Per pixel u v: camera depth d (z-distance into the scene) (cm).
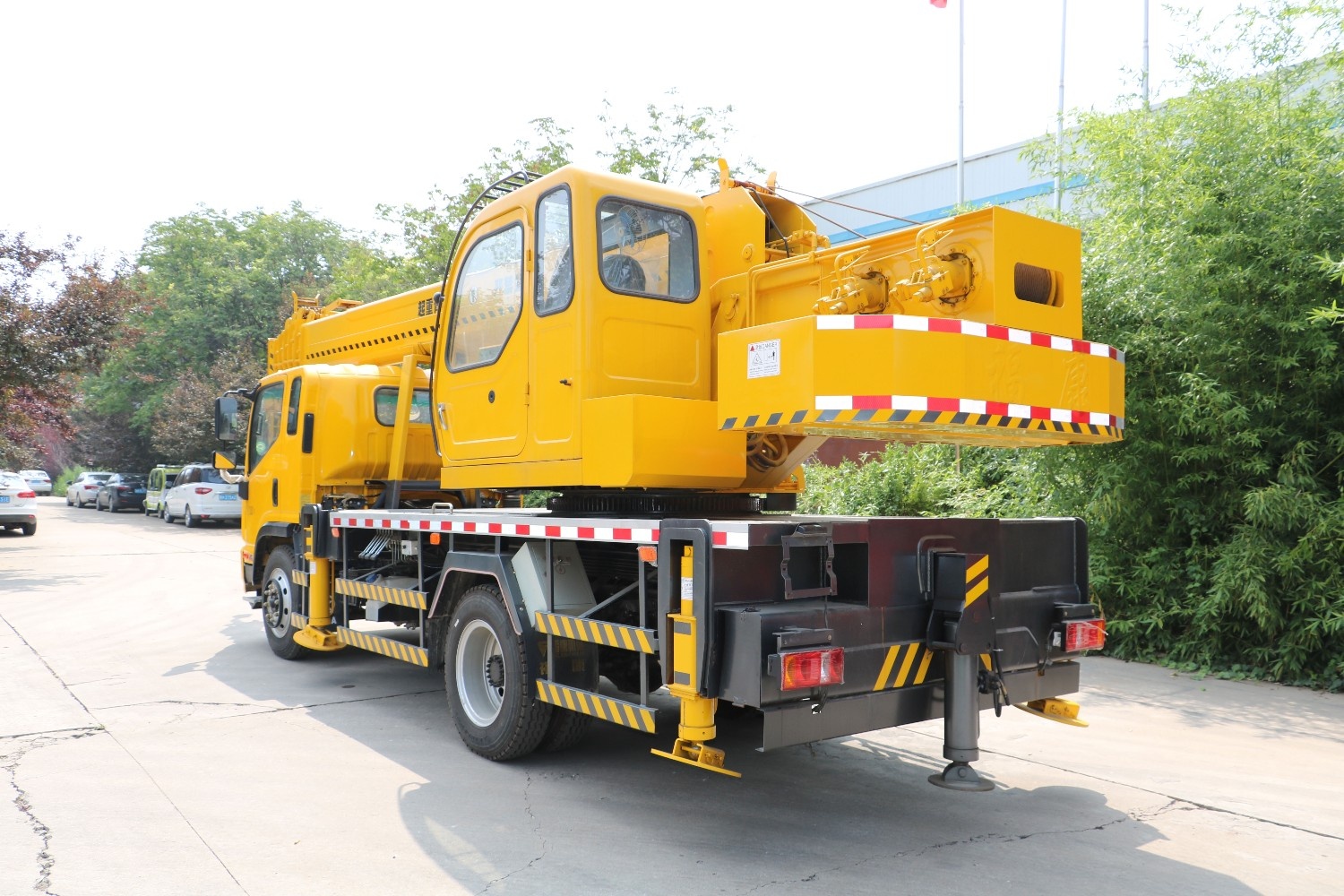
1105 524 836
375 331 827
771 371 419
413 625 682
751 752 566
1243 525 759
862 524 417
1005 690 448
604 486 480
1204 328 759
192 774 505
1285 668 740
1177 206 784
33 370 1695
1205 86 811
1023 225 427
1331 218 723
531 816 448
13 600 1189
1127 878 381
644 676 436
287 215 4447
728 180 583
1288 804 473
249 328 3928
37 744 561
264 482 870
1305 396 758
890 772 525
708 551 389
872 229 2194
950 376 392
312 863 389
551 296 525
